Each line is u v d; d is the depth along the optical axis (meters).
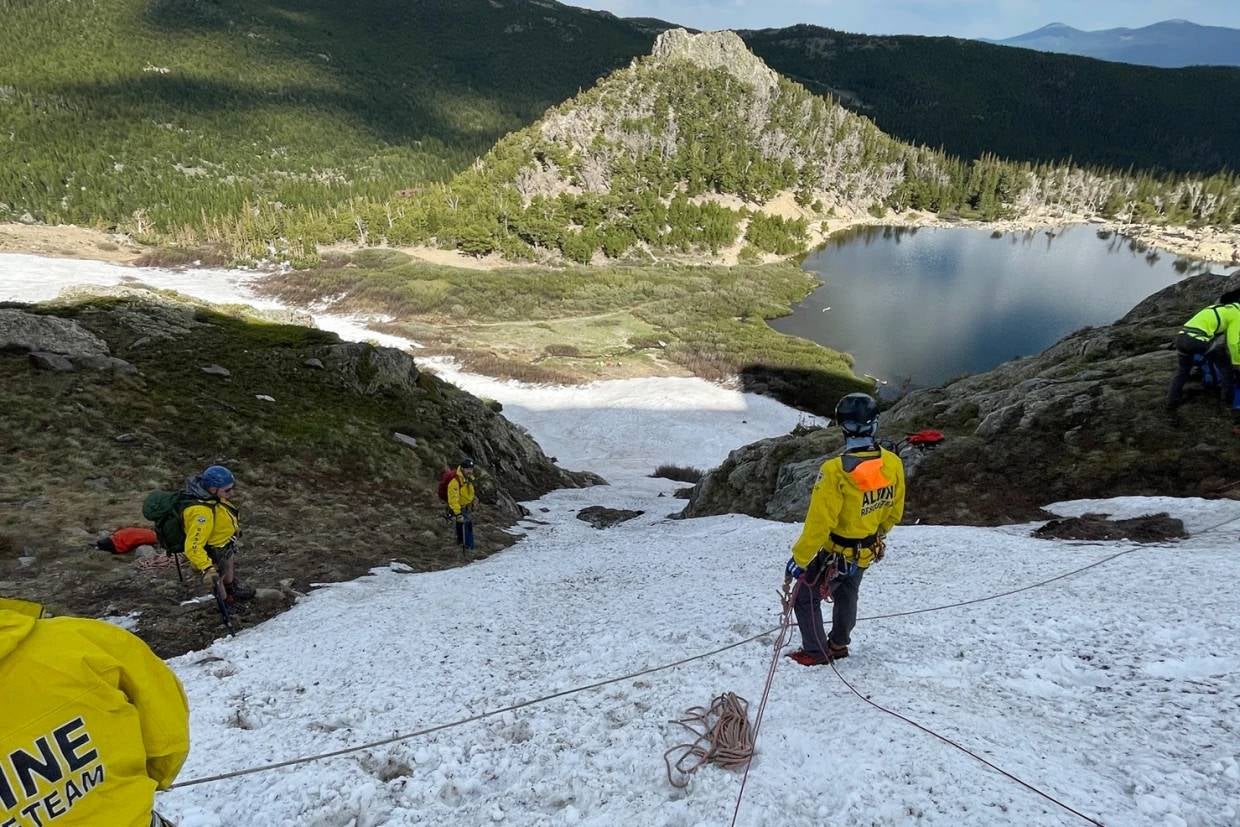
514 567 13.94
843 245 180.00
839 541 4.95
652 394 71.75
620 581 11.62
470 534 16.48
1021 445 14.40
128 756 1.77
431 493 21.53
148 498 9.38
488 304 110.00
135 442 17.86
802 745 4.08
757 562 11.73
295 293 113.06
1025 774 3.54
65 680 1.66
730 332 100.00
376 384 29.55
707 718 4.53
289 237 148.00
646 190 179.00
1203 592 6.29
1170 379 14.40
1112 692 4.61
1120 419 13.79
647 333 98.75
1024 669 5.07
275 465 19.50
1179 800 3.25
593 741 4.64
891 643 5.86
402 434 25.69
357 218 156.38
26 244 138.75
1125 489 12.08
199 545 9.22
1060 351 20.61
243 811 4.12
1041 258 165.88
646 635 7.30
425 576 13.30
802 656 5.41
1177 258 164.88
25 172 193.00
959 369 93.62
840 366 86.56
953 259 164.00
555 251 152.62
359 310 106.00
